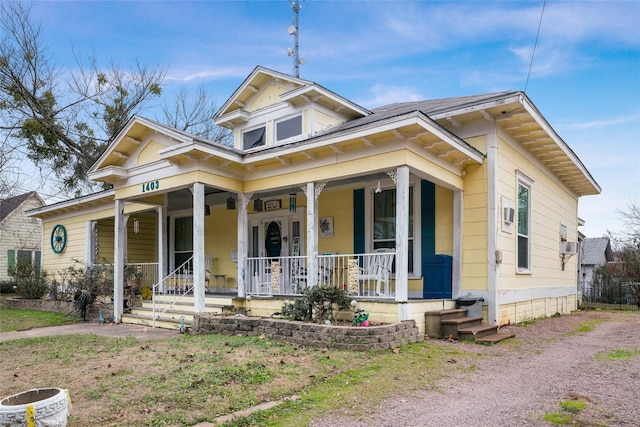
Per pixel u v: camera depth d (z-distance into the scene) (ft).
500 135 30.07
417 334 24.06
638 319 38.29
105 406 13.26
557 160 38.88
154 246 54.75
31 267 57.93
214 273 45.50
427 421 12.34
